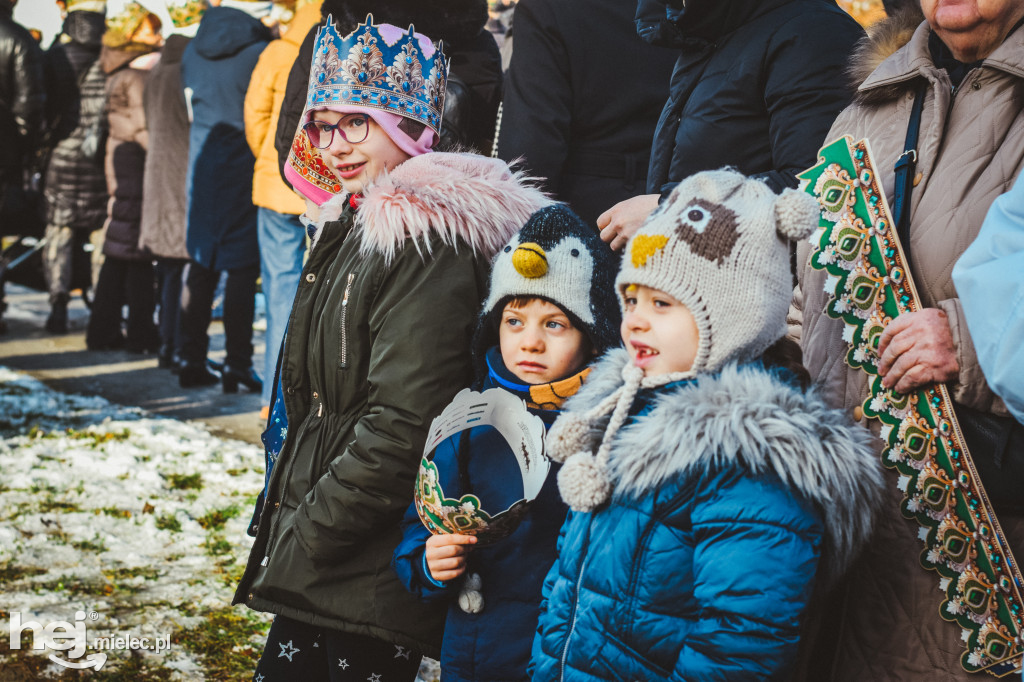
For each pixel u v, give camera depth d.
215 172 5.50
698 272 1.40
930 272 1.64
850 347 1.69
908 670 1.59
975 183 1.61
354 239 2.05
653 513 1.41
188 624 3.00
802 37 2.14
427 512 1.72
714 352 1.43
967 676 1.54
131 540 3.59
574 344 1.75
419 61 2.18
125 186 6.73
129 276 6.98
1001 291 1.35
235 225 5.59
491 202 1.98
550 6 2.90
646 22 2.47
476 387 1.84
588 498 1.45
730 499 1.35
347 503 1.88
